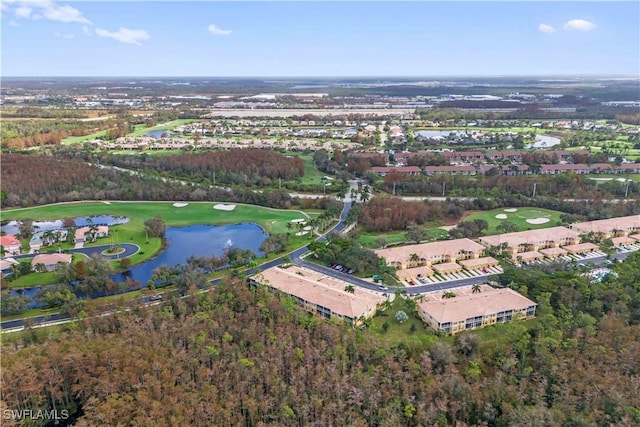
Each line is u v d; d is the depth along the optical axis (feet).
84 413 309.42
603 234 616.39
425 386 318.65
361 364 346.95
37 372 309.83
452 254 555.28
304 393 314.76
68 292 444.96
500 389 314.76
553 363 336.08
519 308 420.36
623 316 401.08
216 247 626.64
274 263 557.33
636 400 294.25
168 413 291.79
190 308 423.23
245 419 307.78
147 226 653.71
